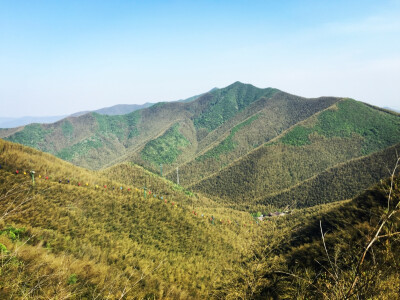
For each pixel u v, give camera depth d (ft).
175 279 52.19
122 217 83.46
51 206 65.92
